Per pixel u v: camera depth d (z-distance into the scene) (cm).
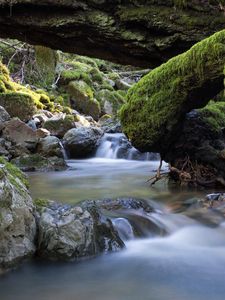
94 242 149
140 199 222
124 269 142
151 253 158
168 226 184
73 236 145
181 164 276
